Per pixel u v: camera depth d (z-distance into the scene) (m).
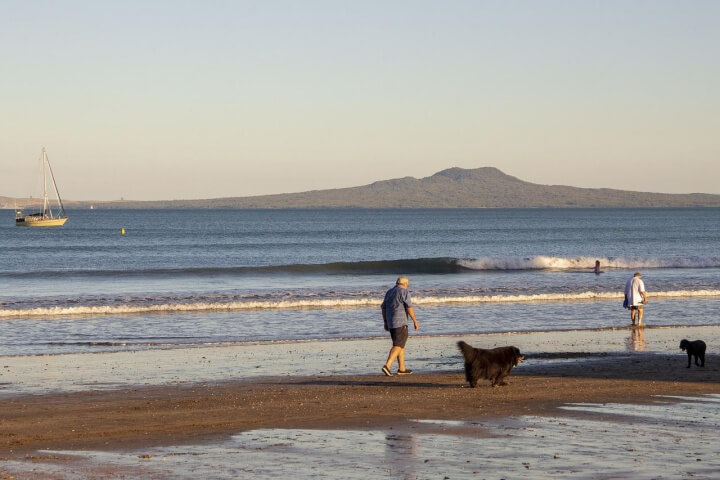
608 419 10.80
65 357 18.00
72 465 8.33
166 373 15.78
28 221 145.12
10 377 15.21
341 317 26.05
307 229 141.00
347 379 14.97
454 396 12.85
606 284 39.03
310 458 8.59
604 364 16.62
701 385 13.89
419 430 10.11
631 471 7.92
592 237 111.50
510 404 12.05
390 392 13.36
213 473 7.95
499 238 108.31
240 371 16.05
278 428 10.31
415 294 32.56
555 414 11.20
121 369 16.28
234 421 10.84
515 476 7.75
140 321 25.06
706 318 26.12
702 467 8.08
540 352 18.55
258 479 7.71
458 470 8.01
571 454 8.69
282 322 24.86
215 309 28.08
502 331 22.72
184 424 10.63
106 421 10.89
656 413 11.24
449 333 22.25
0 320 25.17
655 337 21.48
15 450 9.10
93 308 27.17
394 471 7.98
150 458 8.63
